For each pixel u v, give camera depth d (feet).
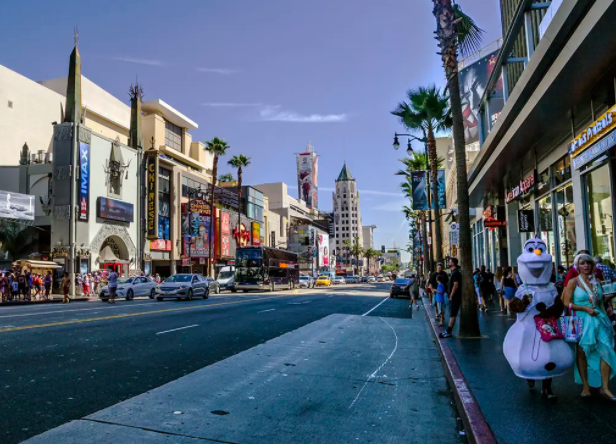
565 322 18.25
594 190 44.32
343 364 30.32
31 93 152.05
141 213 148.87
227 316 55.77
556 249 57.11
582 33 29.89
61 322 45.29
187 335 39.24
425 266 136.15
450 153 172.45
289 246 319.27
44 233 127.75
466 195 38.60
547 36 34.68
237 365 28.55
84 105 155.94
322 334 44.11
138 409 19.17
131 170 145.18
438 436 17.17
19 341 33.42
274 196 333.42
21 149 146.61
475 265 124.98
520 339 18.19
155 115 182.60
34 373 24.17
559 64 34.86
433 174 82.69
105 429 16.72
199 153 217.77
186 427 17.30
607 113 34.09
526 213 67.62
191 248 173.78
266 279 142.00
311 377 26.32
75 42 126.11
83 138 124.36
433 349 36.91
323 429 17.71
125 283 96.89
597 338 17.89
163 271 168.86
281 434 17.01
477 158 74.43
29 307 71.26
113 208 133.28
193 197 183.52
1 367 25.16
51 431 16.29
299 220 359.05
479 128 82.64
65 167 120.78
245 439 16.35
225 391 22.61
